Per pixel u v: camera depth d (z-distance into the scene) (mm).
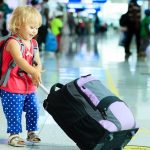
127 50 18078
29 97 4559
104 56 17484
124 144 4145
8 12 16266
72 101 3965
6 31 15852
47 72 11172
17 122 4434
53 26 19172
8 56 4371
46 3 17359
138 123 5660
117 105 3963
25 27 4371
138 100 7359
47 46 18328
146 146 4605
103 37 43594
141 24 17750
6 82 4355
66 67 12586
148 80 10086
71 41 31969
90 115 3867
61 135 4980
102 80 9906
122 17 17953
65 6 39812
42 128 5273
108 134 3750
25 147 4465
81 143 3920
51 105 4070
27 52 4434
